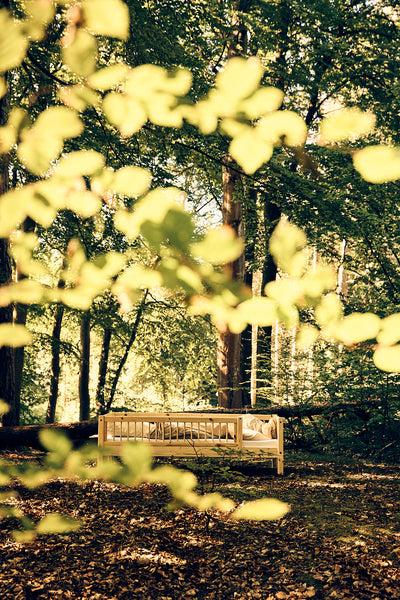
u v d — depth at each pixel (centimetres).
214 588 450
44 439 96
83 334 1719
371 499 743
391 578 465
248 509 99
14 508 116
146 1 880
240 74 56
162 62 730
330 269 62
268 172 663
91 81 61
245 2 1130
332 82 1274
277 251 62
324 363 1112
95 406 1841
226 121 59
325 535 573
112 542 515
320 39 1217
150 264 62
